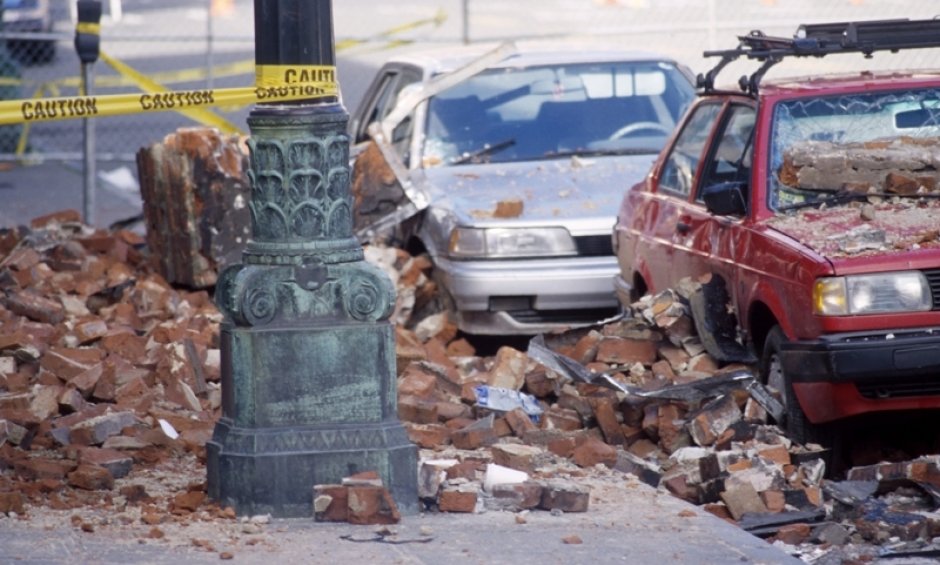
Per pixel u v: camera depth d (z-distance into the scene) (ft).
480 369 87.20
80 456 64.49
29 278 98.12
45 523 55.98
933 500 61.05
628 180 101.04
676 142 88.79
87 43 127.44
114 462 64.13
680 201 84.02
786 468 64.23
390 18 265.75
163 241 107.24
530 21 254.06
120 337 83.20
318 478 57.00
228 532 54.70
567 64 111.55
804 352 65.21
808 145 73.87
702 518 57.77
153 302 96.68
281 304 57.16
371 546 53.26
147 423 71.15
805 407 66.03
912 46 77.00
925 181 72.64
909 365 63.41
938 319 64.23
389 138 103.96
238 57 251.80
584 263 95.76
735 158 78.89
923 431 71.00
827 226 69.36
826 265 64.85
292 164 56.90
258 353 56.80
